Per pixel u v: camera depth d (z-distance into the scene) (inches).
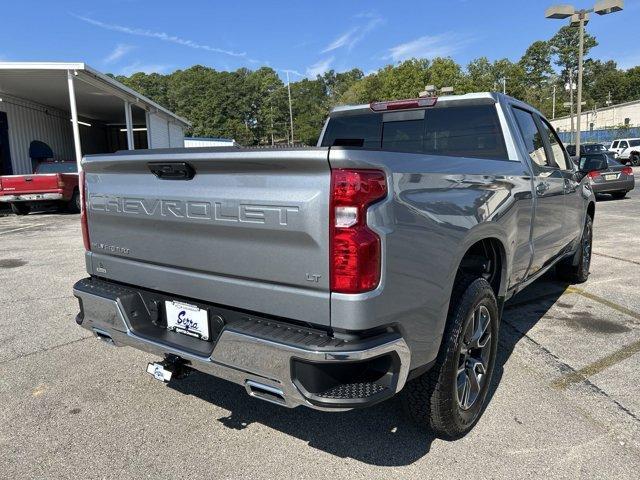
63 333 185.8
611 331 179.6
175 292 108.0
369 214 82.4
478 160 117.4
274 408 129.7
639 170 1219.2
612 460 104.7
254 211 90.3
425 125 158.9
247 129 4035.4
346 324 82.9
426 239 93.3
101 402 133.3
